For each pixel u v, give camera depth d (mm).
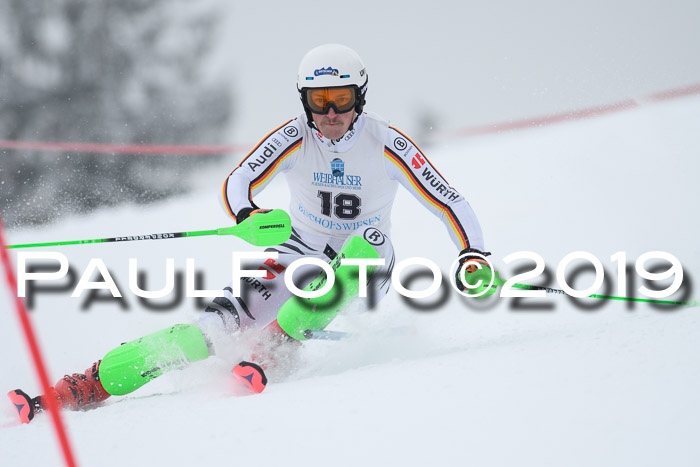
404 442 6066
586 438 5711
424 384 7367
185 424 7250
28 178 60031
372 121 11102
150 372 9484
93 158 60281
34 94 65875
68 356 13680
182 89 71188
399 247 18672
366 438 6230
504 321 11953
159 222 24828
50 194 59188
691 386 6246
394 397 7082
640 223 16891
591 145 23844
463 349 9539
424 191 10961
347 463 5863
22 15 66500
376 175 11172
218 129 71688
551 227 17859
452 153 27359
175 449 6609
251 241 10078
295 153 11211
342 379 8273
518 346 8594
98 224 25719
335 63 10164
